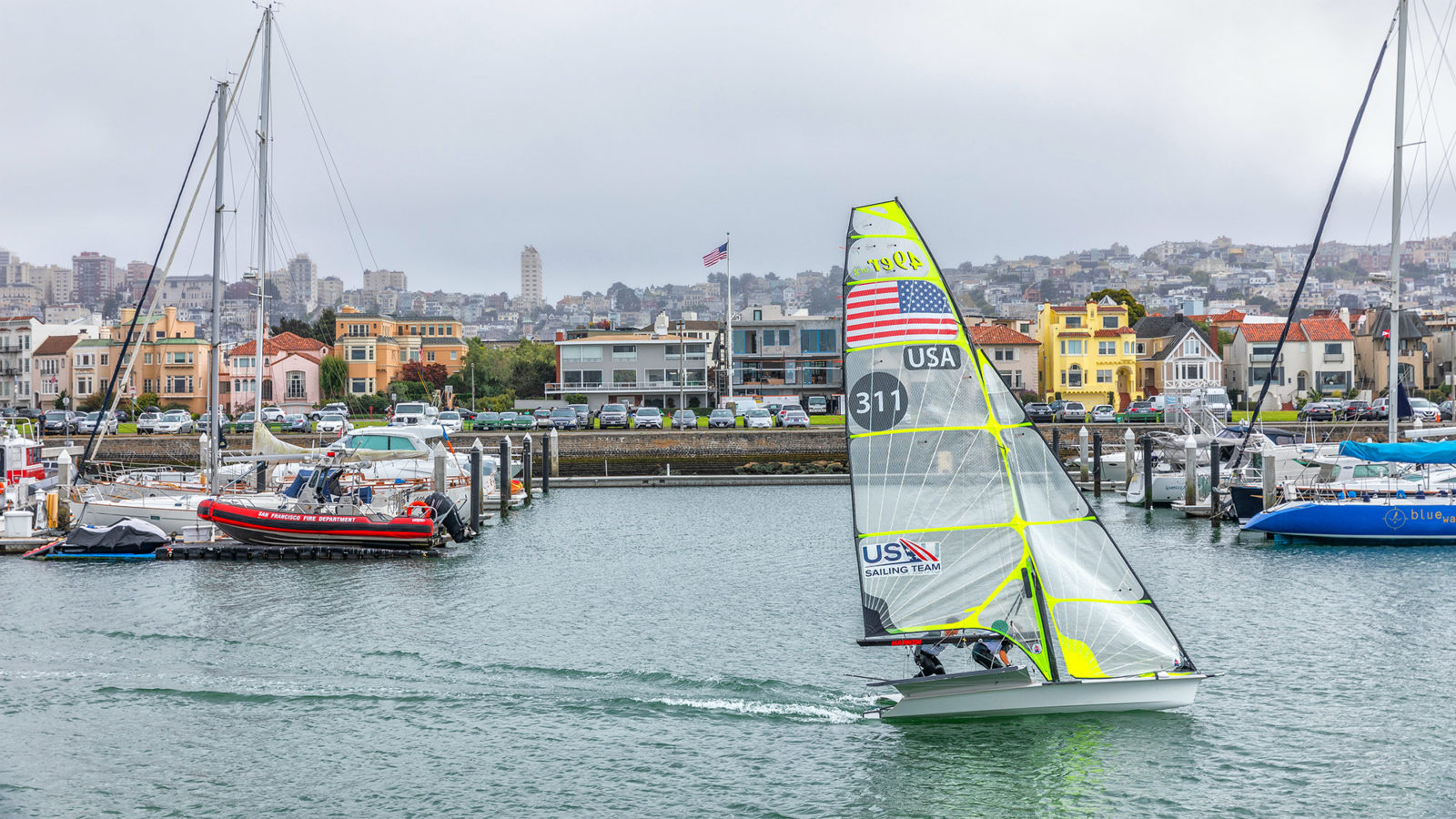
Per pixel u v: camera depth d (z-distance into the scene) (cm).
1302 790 1997
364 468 5103
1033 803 1977
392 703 2477
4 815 1939
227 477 5053
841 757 2170
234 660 2770
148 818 1942
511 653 2831
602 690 2548
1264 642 2862
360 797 2028
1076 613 2188
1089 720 2261
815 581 3762
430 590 3584
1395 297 4688
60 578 3719
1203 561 4022
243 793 2044
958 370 2141
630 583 3709
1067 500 2189
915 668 2678
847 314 2111
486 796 2033
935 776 2075
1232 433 5956
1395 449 4231
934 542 2138
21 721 2364
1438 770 2067
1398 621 3066
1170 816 1917
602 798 2023
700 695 2512
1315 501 4450
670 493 6781
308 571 3881
